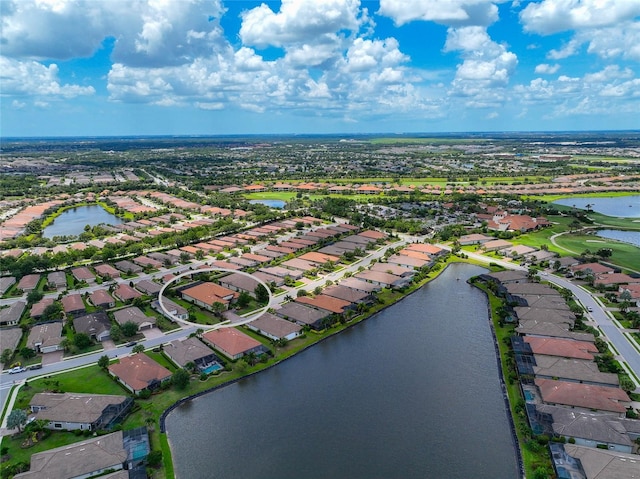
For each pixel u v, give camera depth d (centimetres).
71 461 9819
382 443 11106
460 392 13188
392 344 16112
